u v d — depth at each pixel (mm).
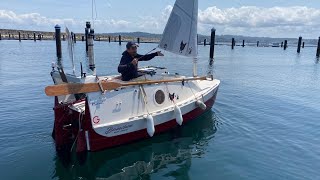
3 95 16672
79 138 8734
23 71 26703
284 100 17250
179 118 10438
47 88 7832
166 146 9906
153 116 9906
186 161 8898
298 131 11703
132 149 9570
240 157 9227
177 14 11523
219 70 31641
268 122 12781
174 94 11078
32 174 7820
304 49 95812
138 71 10672
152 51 11430
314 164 8836
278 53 69688
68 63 32906
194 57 12430
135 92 9570
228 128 11828
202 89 12992
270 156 9344
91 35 9273
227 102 16219
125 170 8289
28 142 9805
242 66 36781
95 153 8969
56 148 9211
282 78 26750
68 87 8086
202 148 9844
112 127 8883
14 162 8414
